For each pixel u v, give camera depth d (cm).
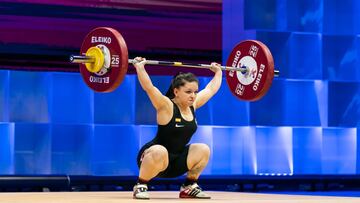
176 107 1183
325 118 2011
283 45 1980
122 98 1859
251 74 1334
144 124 1873
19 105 1788
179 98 1177
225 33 1895
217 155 1923
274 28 1967
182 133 1178
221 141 1927
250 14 1936
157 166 1155
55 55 1786
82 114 1833
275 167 1966
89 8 1794
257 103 1953
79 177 1830
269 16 1959
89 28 1794
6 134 1788
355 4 2041
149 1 1833
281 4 1978
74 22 1788
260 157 1953
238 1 1914
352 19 2030
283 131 1975
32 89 1795
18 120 1788
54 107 1812
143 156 1173
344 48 2030
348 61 2031
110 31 1210
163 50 1842
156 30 1838
